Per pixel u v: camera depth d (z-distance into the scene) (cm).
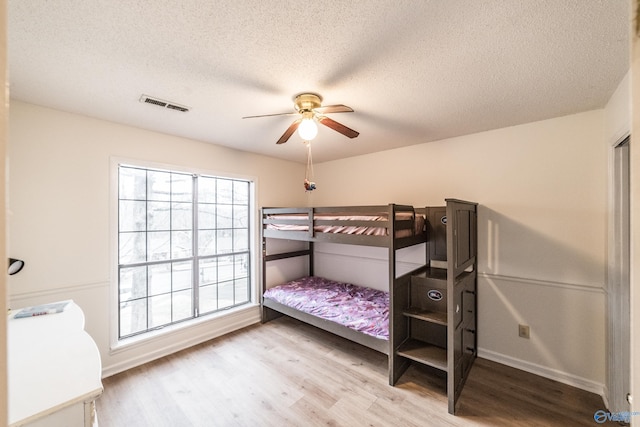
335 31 134
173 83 184
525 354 254
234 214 370
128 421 198
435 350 242
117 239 260
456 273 216
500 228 269
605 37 137
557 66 163
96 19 125
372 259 374
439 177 312
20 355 133
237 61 159
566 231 237
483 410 206
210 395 224
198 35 137
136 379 245
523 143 257
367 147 344
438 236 308
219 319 333
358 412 205
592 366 225
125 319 280
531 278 252
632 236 41
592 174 225
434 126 265
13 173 209
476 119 246
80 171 239
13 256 209
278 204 407
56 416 103
